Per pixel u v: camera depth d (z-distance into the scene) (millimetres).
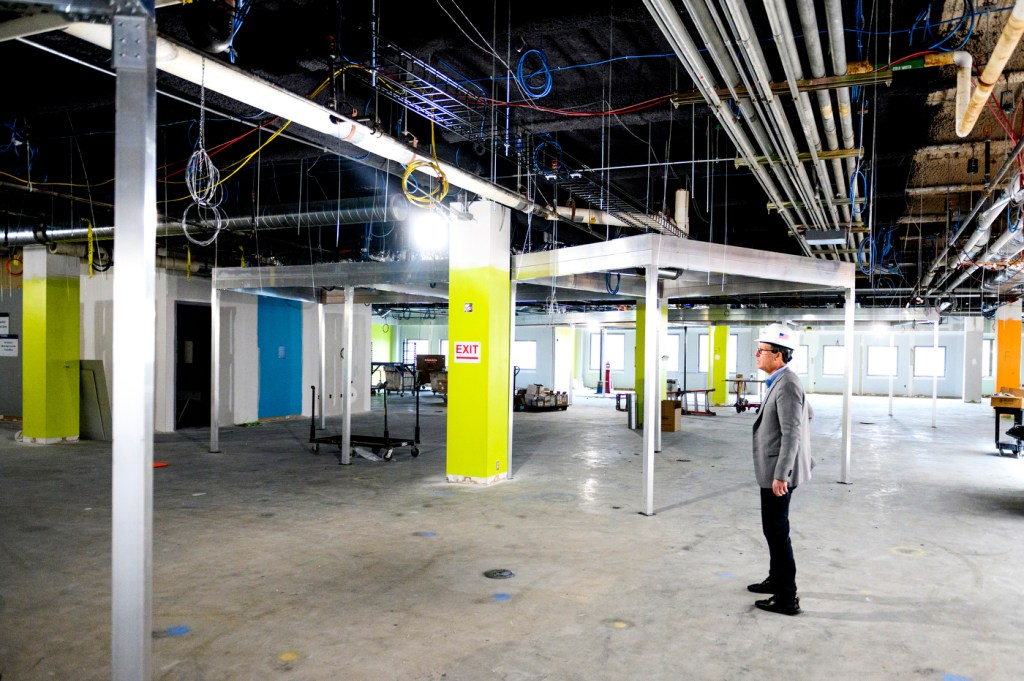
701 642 3576
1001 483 8055
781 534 3988
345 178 9914
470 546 5285
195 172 4738
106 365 11680
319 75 5238
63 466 8727
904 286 17562
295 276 9367
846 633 3703
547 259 7645
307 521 6027
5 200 9961
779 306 19656
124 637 2158
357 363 16703
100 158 8648
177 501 6793
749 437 12398
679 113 6191
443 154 7316
